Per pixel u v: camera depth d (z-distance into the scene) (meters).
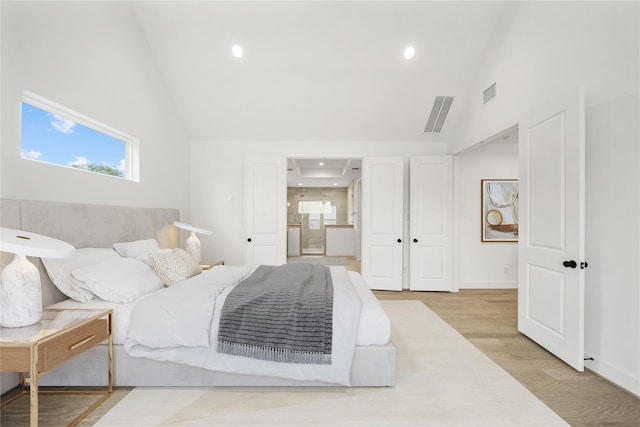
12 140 2.01
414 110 4.57
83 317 1.81
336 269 3.35
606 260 2.24
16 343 1.42
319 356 1.98
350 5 3.44
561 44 2.63
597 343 2.31
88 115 2.69
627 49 2.08
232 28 3.63
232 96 4.37
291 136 5.00
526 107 3.09
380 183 5.02
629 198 2.08
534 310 2.85
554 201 2.56
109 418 1.78
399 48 3.81
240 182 5.08
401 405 1.92
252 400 1.96
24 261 1.67
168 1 3.35
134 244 2.92
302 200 12.80
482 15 3.53
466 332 3.17
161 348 2.00
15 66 2.02
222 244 5.08
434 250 4.95
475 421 1.77
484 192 5.06
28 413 1.81
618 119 2.15
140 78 3.53
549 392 2.07
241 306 2.08
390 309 3.97
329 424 1.74
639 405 1.93
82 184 2.64
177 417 1.79
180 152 4.67
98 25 2.80
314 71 4.04
